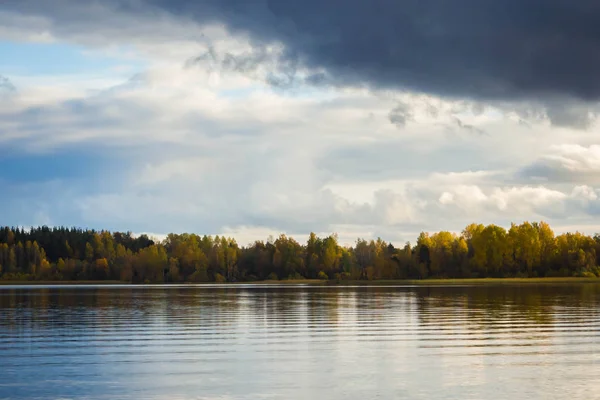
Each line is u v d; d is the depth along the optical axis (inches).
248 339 1779.0
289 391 1135.6
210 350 1573.6
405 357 1450.5
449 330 1951.3
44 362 1408.7
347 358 1441.9
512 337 1776.6
